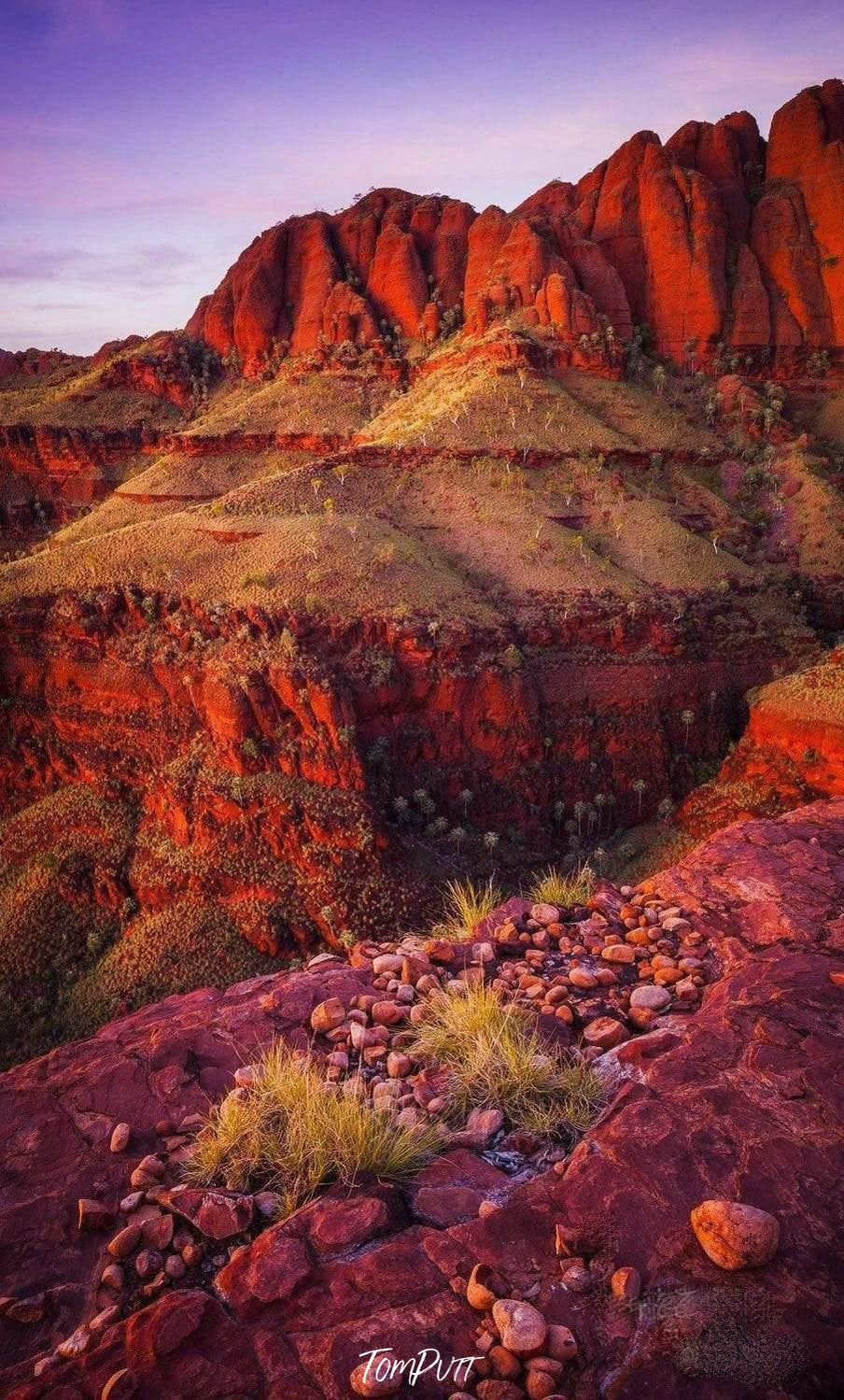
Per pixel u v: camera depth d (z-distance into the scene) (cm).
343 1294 291
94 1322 296
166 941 5384
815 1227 300
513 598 7019
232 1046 470
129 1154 387
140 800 6281
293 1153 365
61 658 6612
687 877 670
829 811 779
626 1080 417
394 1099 425
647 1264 291
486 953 592
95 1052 471
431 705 6344
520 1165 376
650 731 6838
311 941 5288
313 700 5703
